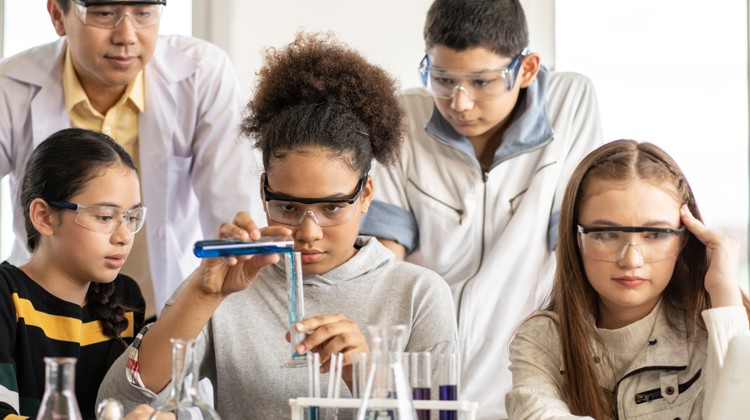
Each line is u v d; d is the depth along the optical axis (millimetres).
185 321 1670
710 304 1792
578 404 1781
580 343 1799
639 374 1772
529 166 2666
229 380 1805
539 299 2645
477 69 2496
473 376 2576
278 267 1873
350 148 1766
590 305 1830
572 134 2705
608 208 1748
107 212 1919
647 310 1805
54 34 3684
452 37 2484
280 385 1791
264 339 1820
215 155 2750
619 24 3641
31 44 3676
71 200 1913
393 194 2662
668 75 3627
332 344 1563
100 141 1967
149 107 2684
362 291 1858
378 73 1878
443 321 1851
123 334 2078
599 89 3656
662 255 1725
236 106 2785
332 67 1844
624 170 1762
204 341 1822
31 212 1932
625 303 1731
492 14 2486
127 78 2506
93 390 1988
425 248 2658
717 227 3602
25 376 1869
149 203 2730
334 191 1747
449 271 2660
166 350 1686
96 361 2000
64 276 1959
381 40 3645
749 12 3584
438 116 2670
